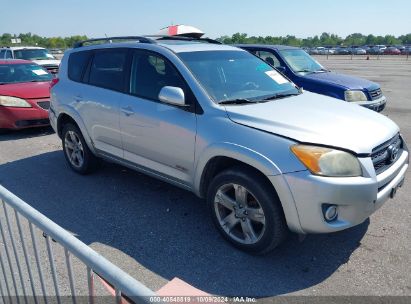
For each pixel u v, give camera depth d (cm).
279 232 297
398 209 402
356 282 283
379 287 276
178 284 217
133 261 314
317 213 276
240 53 442
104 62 454
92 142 473
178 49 395
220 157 325
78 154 513
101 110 441
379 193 297
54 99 522
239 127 313
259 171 303
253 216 309
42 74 878
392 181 317
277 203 293
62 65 526
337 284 281
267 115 319
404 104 1094
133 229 367
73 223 382
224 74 388
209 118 333
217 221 338
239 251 325
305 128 299
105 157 466
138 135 398
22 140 729
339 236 347
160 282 286
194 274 295
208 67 383
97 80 460
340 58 4781
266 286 280
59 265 304
